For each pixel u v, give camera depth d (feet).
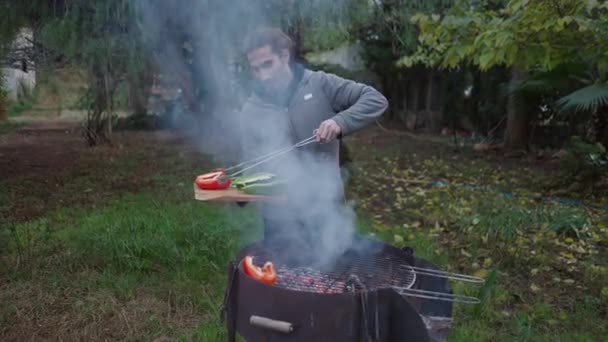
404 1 20.02
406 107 41.42
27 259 11.05
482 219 14.35
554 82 20.79
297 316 5.56
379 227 14.10
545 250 12.71
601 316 9.55
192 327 8.89
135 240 11.48
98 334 8.61
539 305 9.78
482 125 35.09
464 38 14.32
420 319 5.36
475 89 34.94
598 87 17.56
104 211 14.74
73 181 19.29
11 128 34.04
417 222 14.89
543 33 13.34
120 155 25.49
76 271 10.82
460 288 10.19
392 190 19.25
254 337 5.94
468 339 8.50
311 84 7.48
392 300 5.46
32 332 8.63
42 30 15.34
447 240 13.48
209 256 11.45
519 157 27.30
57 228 13.47
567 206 16.65
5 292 9.78
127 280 10.27
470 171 23.22
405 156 27.45
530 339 8.56
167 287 10.16
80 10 15.35
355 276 6.66
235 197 6.53
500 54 13.53
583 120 26.71
